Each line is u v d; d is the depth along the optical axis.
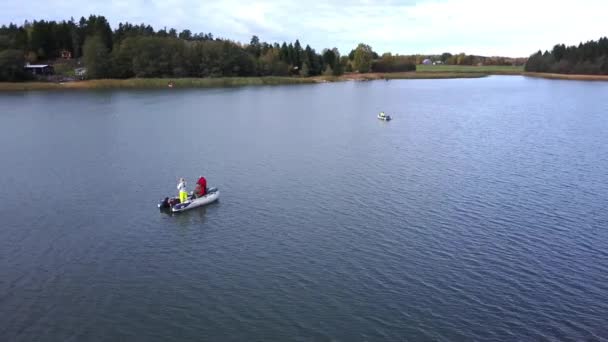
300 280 32.19
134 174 56.56
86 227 40.56
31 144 73.56
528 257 35.75
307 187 51.94
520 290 31.22
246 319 27.88
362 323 27.56
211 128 90.88
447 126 94.75
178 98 147.75
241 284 31.67
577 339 26.47
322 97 158.12
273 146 73.75
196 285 31.52
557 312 28.91
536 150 71.25
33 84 165.50
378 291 30.89
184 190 45.00
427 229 40.62
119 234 39.28
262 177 55.69
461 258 35.47
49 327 26.88
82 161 62.81
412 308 29.08
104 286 31.28
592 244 38.03
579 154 68.44
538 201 47.72
